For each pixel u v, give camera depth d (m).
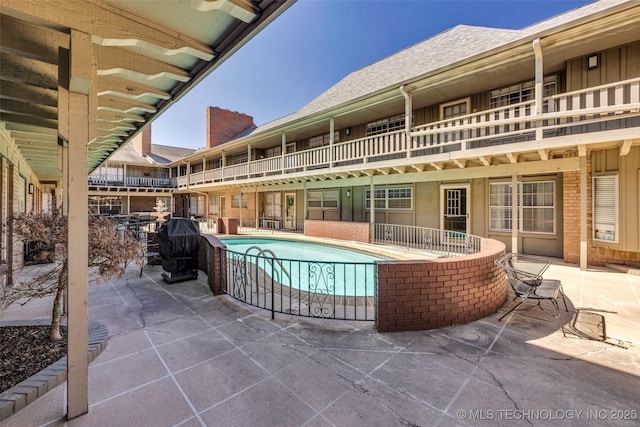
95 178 20.95
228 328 3.35
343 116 10.73
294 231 14.65
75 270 1.96
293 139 14.88
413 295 3.28
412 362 2.62
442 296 3.36
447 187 9.47
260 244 11.76
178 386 2.28
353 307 4.07
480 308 3.63
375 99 9.11
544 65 6.86
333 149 10.45
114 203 22.53
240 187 16.77
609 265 6.29
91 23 1.93
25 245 5.92
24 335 3.00
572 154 6.61
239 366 2.56
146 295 4.56
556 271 6.09
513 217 7.17
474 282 3.56
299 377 2.40
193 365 2.57
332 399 2.12
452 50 8.91
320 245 10.72
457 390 2.23
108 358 2.68
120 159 22.95
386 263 3.25
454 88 8.20
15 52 1.96
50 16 1.78
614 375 2.42
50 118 3.37
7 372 2.33
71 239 1.96
